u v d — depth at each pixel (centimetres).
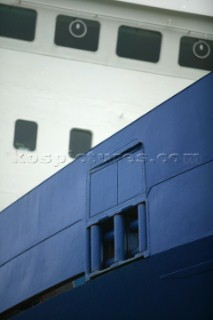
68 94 3691
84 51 3759
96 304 2688
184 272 2397
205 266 2345
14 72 3675
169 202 2483
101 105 3712
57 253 2959
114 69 3769
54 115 3650
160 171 2544
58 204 3005
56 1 3738
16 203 3297
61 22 3747
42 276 3036
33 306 3062
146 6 3775
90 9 3762
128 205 2634
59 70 3712
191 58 3841
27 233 3181
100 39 3769
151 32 3816
